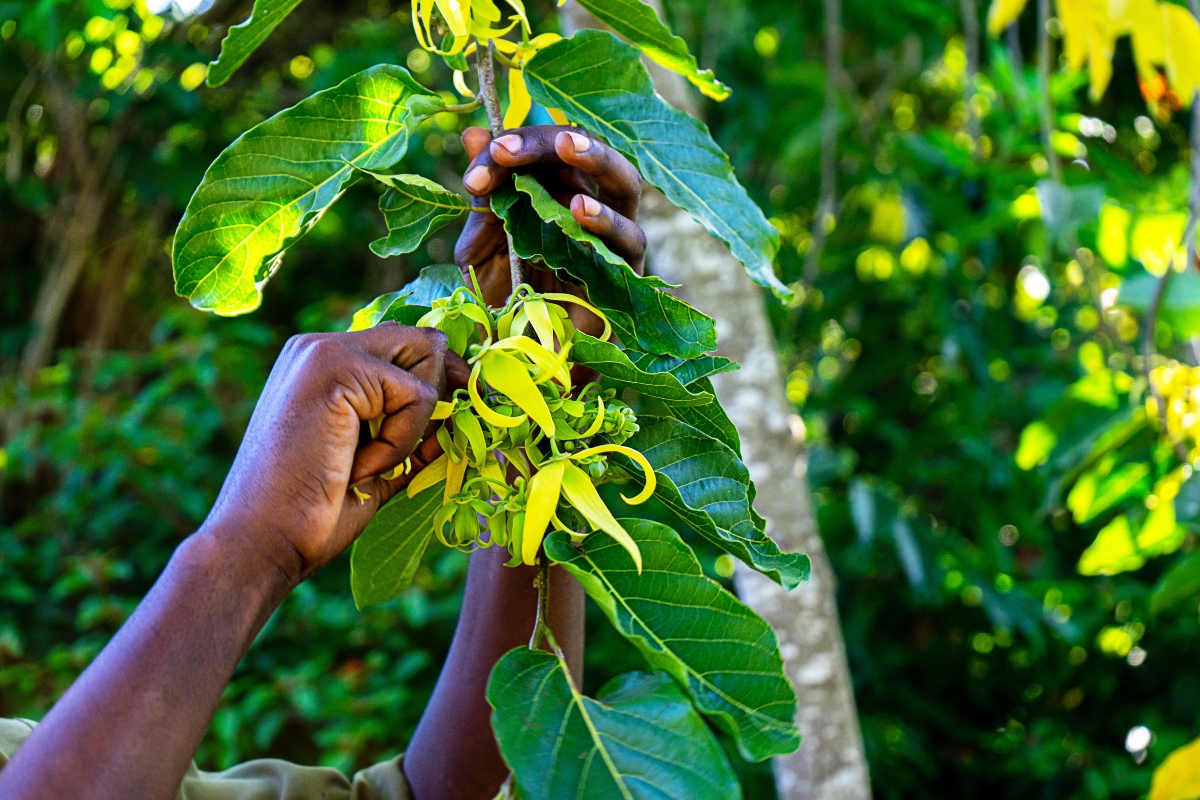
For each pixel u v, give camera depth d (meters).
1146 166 3.83
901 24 3.80
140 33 3.92
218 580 0.65
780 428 1.81
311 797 1.12
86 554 3.68
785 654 1.75
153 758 0.60
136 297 4.56
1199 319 2.02
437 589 3.49
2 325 4.41
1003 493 3.61
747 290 1.87
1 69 4.09
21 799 0.58
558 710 0.66
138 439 3.53
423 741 1.12
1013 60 2.88
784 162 3.71
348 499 0.73
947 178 3.37
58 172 4.25
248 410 3.78
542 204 0.76
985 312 3.65
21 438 3.57
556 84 0.89
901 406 3.91
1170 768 1.61
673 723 0.65
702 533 0.77
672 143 0.89
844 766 1.71
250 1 4.26
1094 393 2.43
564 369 0.73
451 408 0.74
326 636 3.48
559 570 1.08
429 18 0.86
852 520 3.47
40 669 3.17
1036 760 3.82
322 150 0.87
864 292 3.69
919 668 4.12
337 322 3.68
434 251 4.42
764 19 3.98
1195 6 1.96
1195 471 1.91
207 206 0.86
